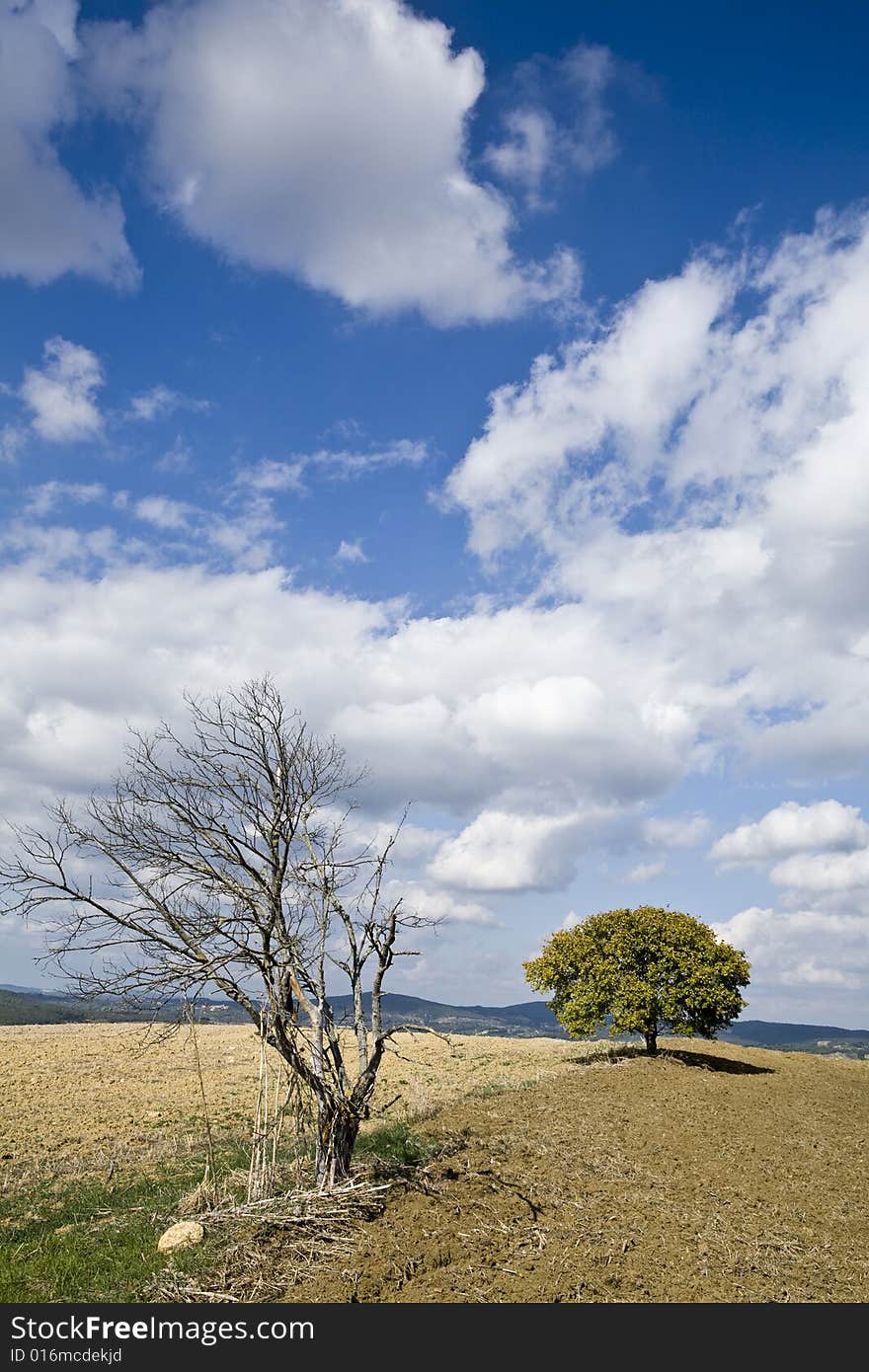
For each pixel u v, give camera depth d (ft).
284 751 42.57
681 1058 106.01
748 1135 66.28
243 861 41.45
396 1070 96.07
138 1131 68.13
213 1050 111.55
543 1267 35.94
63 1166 58.65
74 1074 92.53
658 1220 42.65
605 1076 90.17
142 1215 46.03
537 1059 107.34
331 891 43.55
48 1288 36.14
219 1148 61.05
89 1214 47.93
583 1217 42.06
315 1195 40.42
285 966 40.78
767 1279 36.68
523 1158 52.37
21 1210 49.73
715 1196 48.19
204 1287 34.12
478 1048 119.65
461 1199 43.09
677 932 102.06
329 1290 33.42
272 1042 41.22
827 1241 42.55
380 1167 46.85
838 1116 79.77
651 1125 66.18
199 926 39.96
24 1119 71.82
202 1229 39.78
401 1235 38.40
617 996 100.94
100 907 38.83
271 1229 38.93
